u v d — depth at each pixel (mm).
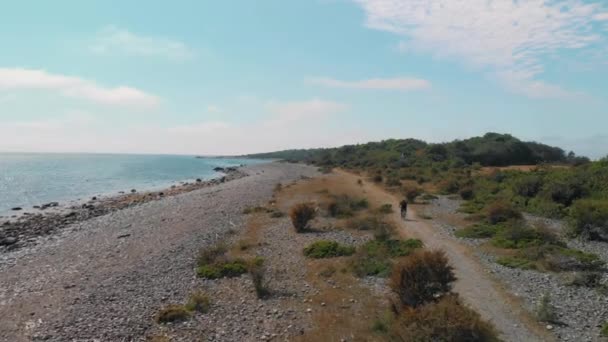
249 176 99188
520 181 44844
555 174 46031
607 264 21016
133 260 24000
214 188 69750
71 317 15734
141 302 17078
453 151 105875
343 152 153500
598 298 16406
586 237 26969
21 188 71250
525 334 13258
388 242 24828
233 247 26016
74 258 25297
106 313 16016
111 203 52719
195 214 40656
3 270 23016
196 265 22328
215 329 14352
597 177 41562
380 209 38406
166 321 15023
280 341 13398
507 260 21266
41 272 22375
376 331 13586
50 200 57562
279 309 15922
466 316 10461
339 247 24203
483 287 17531
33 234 33844
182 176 112750
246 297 17281
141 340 13688
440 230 29469
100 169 132000
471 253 23125
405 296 13859
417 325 10672
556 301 16062
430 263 13984
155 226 35281
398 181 65312
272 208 42312
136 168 144750
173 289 18578
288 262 22375
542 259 21219
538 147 113312
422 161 98375
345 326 14242
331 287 18188
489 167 93312
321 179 80875
